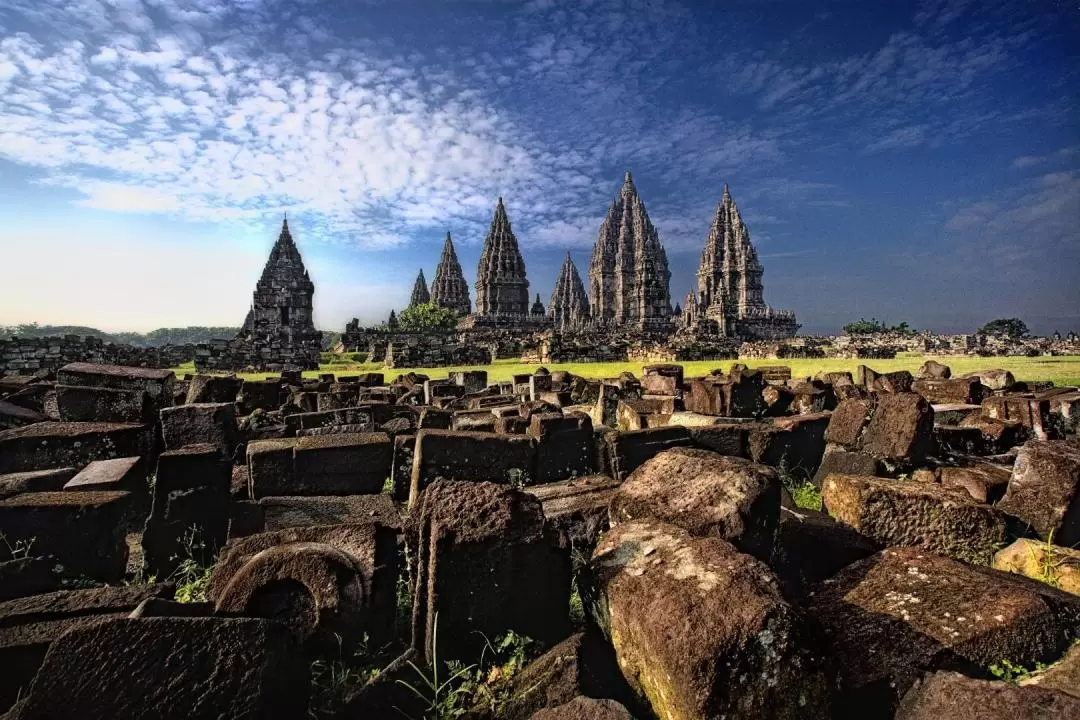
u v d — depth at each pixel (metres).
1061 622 3.35
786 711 2.71
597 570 3.84
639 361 43.38
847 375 15.52
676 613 2.96
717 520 4.24
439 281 99.81
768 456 7.88
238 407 12.49
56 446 7.25
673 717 2.83
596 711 2.77
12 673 3.28
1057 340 59.56
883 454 7.20
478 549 3.77
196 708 2.77
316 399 13.23
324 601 3.74
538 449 6.85
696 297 91.75
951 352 49.97
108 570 5.14
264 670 2.91
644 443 7.27
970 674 3.04
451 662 3.61
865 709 3.01
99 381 9.84
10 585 4.34
